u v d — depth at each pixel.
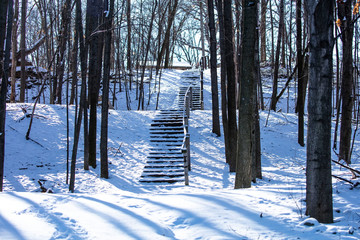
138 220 3.88
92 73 10.91
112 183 9.46
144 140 13.35
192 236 3.57
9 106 14.67
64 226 3.55
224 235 3.51
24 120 13.42
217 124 14.60
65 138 12.81
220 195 5.02
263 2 19.02
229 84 10.84
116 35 22.59
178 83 26.36
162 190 8.75
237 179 6.51
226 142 11.87
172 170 10.53
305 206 4.39
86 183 9.30
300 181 8.00
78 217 3.87
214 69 14.20
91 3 10.26
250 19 6.37
